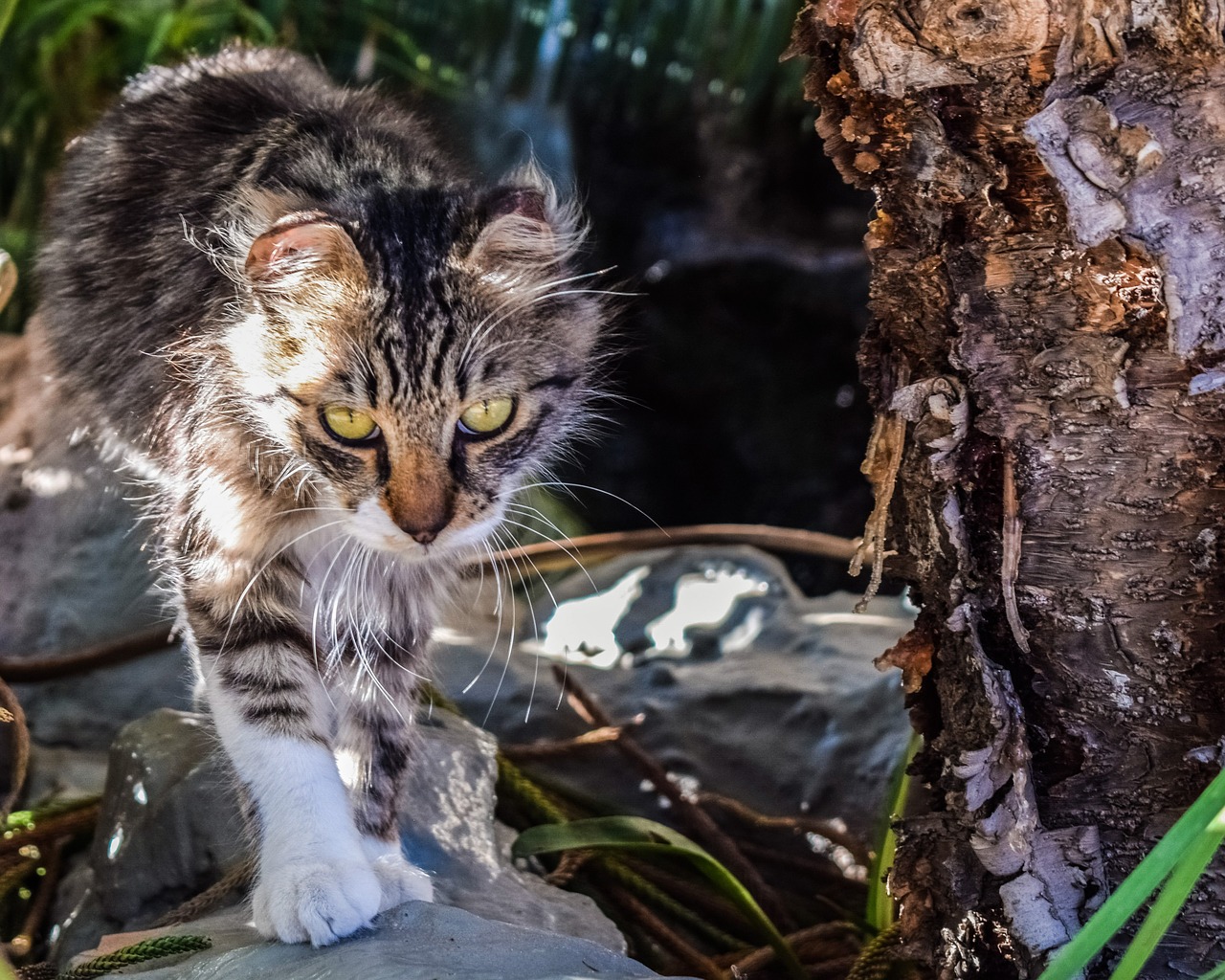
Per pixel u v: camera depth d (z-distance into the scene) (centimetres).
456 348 92
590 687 114
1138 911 85
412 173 99
